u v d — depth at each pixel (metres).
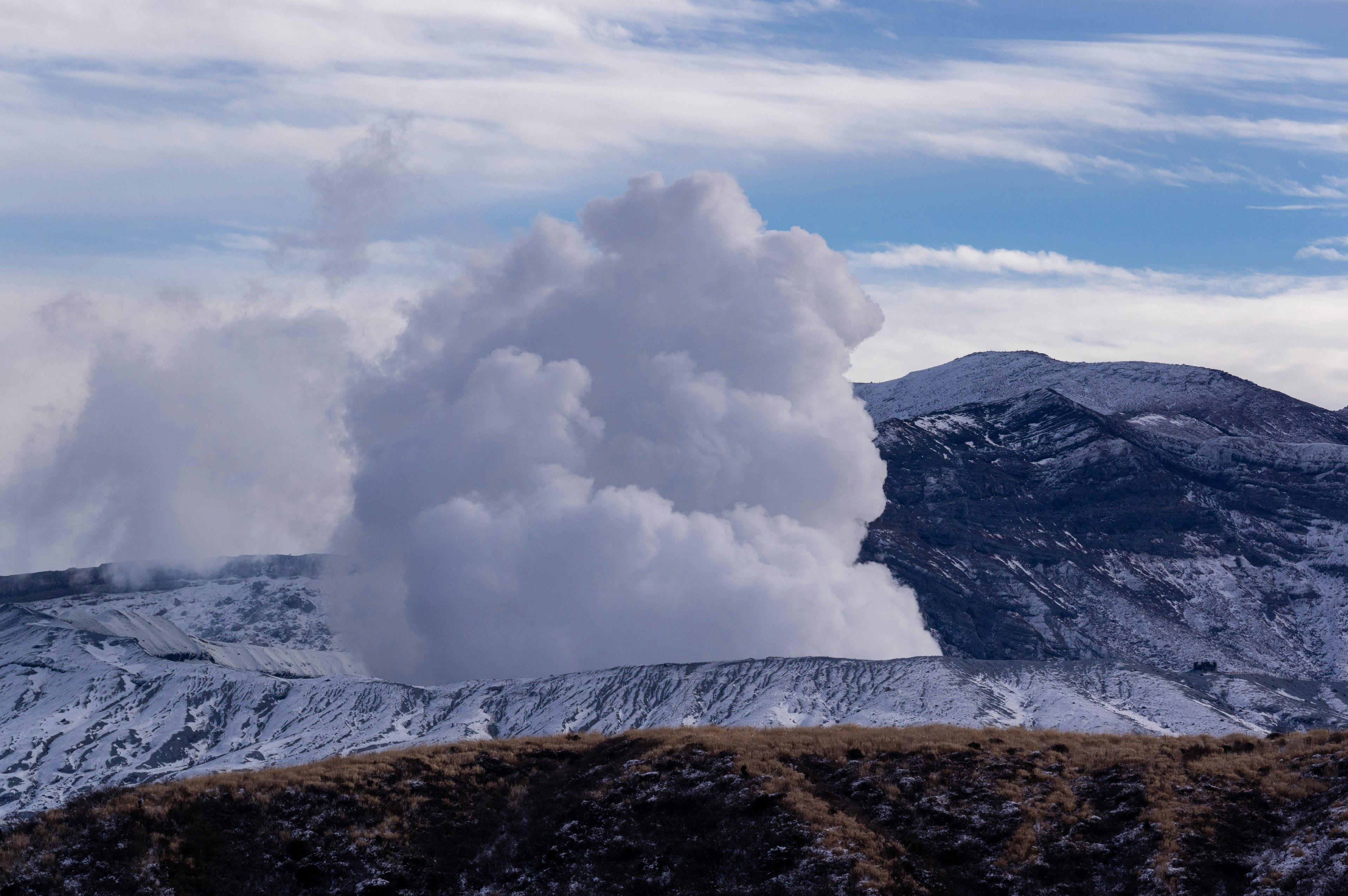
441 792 61.72
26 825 56.66
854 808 57.88
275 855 55.56
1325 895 45.06
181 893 52.38
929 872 52.31
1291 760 56.62
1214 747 61.25
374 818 58.81
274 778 61.31
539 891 54.78
